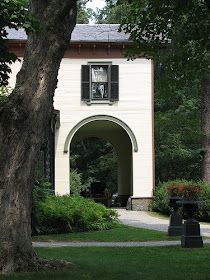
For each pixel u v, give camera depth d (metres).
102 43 24.39
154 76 26.88
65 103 24.34
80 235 14.80
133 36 13.19
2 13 7.73
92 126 26.17
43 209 15.33
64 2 8.50
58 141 24.14
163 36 13.27
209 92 25.77
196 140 28.09
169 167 29.12
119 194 27.89
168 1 12.11
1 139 8.20
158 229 16.42
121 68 24.58
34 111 8.31
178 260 10.07
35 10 8.61
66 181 23.97
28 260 8.08
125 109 24.47
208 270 8.88
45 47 8.48
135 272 8.52
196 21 12.34
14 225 8.02
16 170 8.15
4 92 16.58
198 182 22.61
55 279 7.41
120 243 13.27
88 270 8.42
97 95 24.53
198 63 13.31
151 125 24.45
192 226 12.21
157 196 23.30
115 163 38.00
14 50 24.05
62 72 24.42
